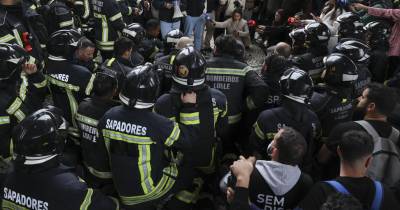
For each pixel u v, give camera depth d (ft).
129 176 8.48
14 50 9.93
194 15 25.53
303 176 7.73
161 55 15.43
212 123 9.44
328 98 10.49
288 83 9.52
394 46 17.87
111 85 9.77
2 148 9.94
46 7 18.03
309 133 9.67
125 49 13.53
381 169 8.59
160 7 24.39
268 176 7.56
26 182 7.20
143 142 8.35
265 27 25.55
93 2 18.44
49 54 11.63
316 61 13.53
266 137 9.79
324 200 6.86
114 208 7.75
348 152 7.11
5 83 9.76
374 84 9.29
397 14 17.61
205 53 27.12
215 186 11.38
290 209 7.62
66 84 11.42
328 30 13.52
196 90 9.20
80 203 7.24
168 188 9.14
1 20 13.58
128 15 21.63
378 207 6.79
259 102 11.34
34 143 7.06
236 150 12.71
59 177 7.26
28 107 10.51
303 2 24.53
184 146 8.73
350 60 10.50
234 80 11.53
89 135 9.77
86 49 12.68
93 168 9.78
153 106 8.82
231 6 27.68
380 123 8.95
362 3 20.98
